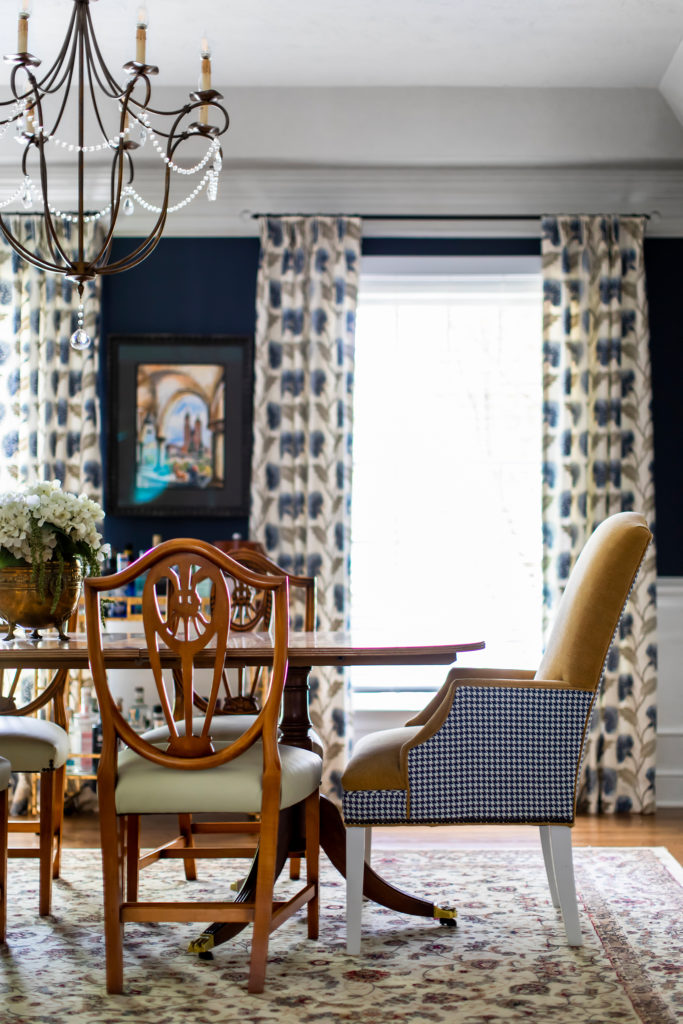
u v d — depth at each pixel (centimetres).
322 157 472
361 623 494
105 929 235
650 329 488
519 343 502
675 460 484
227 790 236
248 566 358
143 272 490
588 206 487
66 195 484
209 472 481
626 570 263
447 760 260
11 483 469
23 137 264
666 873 342
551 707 262
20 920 290
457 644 259
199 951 258
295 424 472
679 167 481
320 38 409
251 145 466
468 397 501
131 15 389
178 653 237
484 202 487
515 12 390
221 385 482
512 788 261
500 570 495
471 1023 217
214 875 337
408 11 389
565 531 466
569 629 269
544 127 460
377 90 450
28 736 289
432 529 497
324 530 466
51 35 409
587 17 394
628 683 461
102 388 488
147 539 485
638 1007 226
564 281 472
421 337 502
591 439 470
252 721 303
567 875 266
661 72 434
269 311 476
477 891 320
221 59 425
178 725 297
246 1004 229
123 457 481
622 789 457
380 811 260
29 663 254
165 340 482
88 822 423
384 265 490
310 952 263
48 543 280
